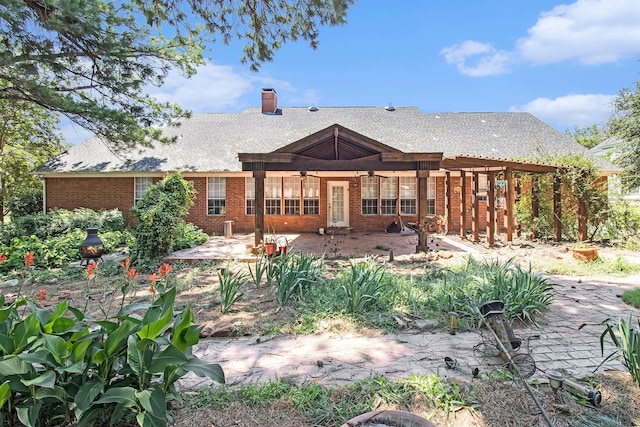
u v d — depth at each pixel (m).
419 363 3.75
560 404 2.87
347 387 3.22
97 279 7.89
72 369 2.23
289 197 16.91
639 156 15.62
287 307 5.51
